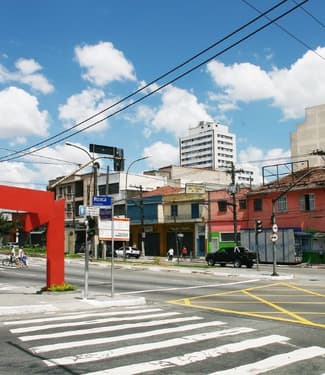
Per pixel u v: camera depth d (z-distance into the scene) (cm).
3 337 1020
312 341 989
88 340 988
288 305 1630
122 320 1276
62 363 792
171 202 6362
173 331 1100
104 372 738
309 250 4850
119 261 4756
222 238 5750
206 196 6006
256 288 2320
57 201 1962
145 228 6700
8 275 3203
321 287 2370
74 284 2502
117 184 7156
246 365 785
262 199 5366
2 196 1761
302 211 5012
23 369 754
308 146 8362
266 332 1090
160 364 788
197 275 3209
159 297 1920
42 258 5278
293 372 747
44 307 1470
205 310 1503
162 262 4866
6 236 8150
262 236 5050
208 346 932
